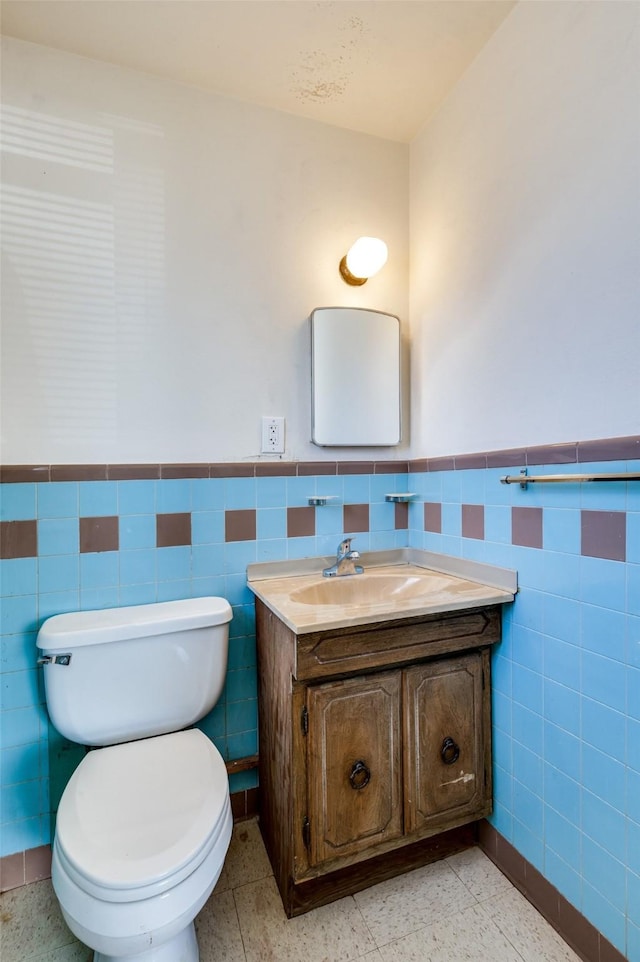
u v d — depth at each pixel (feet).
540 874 3.91
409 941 3.68
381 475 5.71
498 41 4.26
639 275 3.10
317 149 5.32
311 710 3.74
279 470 5.18
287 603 4.12
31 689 4.24
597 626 3.42
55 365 4.34
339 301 5.44
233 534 4.98
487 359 4.54
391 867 4.25
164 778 3.49
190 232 4.80
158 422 4.68
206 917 3.89
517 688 4.18
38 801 4.27
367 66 4.58
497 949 3.61
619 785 3.26
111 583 4.51
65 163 4.35
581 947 3.52
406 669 4.07
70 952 3.60
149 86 4.63
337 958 3.56
